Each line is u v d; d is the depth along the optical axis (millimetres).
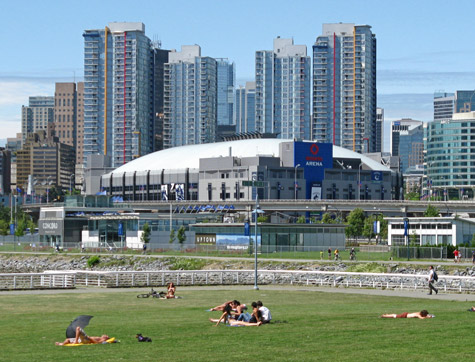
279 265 141875
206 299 79438
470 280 97062
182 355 38906
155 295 82125
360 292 90875
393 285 102062
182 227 187625
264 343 42375
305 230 177375
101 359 38094
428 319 52500
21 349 41688
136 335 45125
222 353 39312
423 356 37531
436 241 175250
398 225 184375
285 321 52688
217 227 184625
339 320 52781
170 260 159875
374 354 38250
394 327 48000
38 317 60500
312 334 45438
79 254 178875
